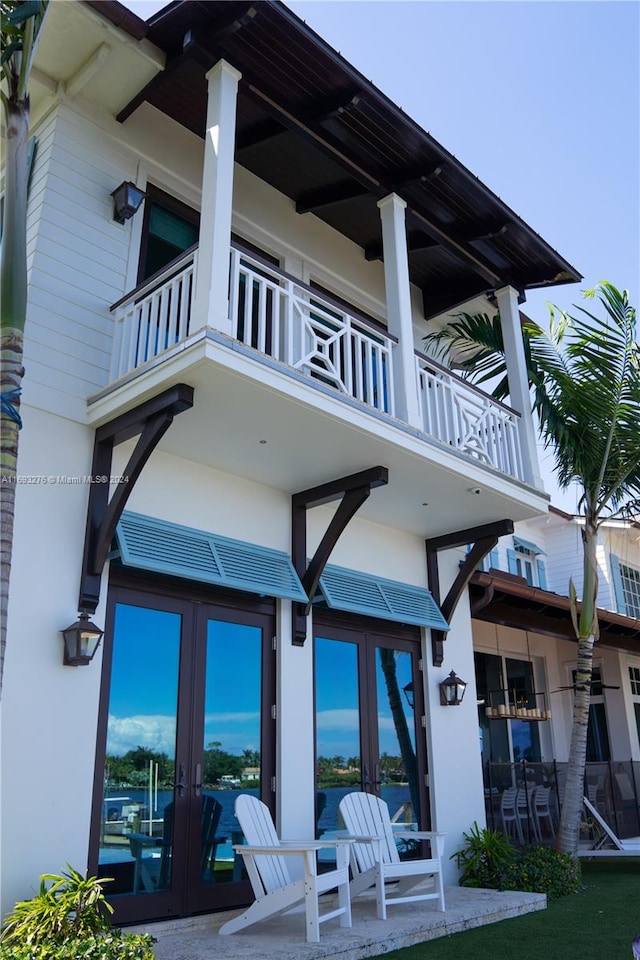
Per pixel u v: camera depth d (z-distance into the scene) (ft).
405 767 23.70
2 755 14.70
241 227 23.65
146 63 19.10
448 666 26.09
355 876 18.62
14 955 11.37
